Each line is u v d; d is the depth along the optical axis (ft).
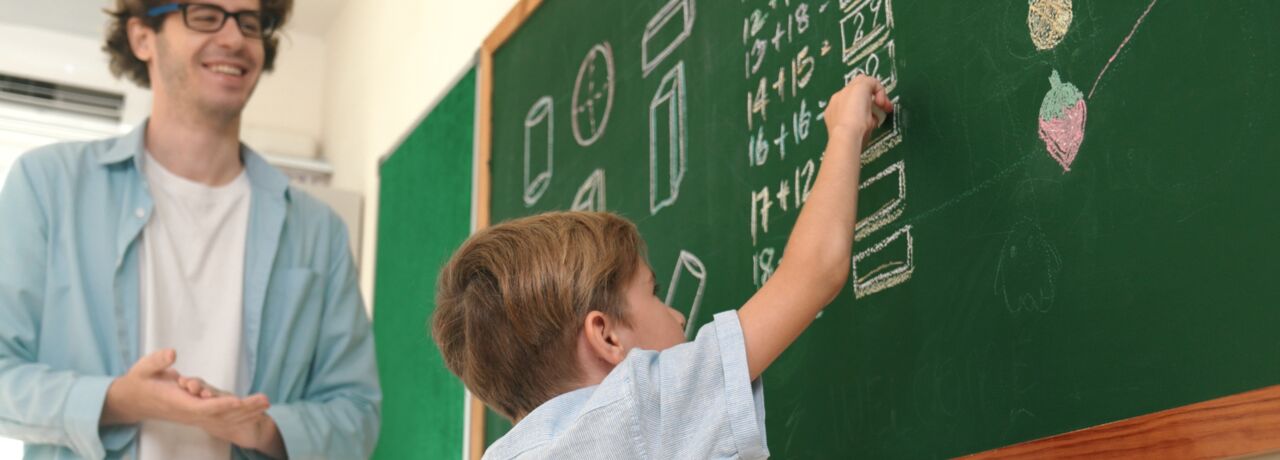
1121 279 3.21
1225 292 2.91
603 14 6.56
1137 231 3.18
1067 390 3.33
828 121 4.00
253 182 6.09
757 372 3.25
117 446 5.17
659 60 5.89
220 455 5.44
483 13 8.41
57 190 5.51
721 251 5.09
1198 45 3.07
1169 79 3.14
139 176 5.65
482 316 3.66
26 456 5.46
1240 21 2.96
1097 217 3.31
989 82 3.78
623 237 3.70
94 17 11.59
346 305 6.21
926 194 3.99
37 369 5.12
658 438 3.10
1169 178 3.10
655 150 5.79
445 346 3.91
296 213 6.17
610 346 3.43
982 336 3.67
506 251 3.68
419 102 9.52
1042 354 3.43
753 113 5.02
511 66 7.68
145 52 5.98
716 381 3.15
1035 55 3.61
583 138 6.57
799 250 3.45
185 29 5.68
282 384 5.78
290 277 5.94
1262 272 2.82
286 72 12.51
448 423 7.80
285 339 5.79
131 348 5.43
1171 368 3.02
